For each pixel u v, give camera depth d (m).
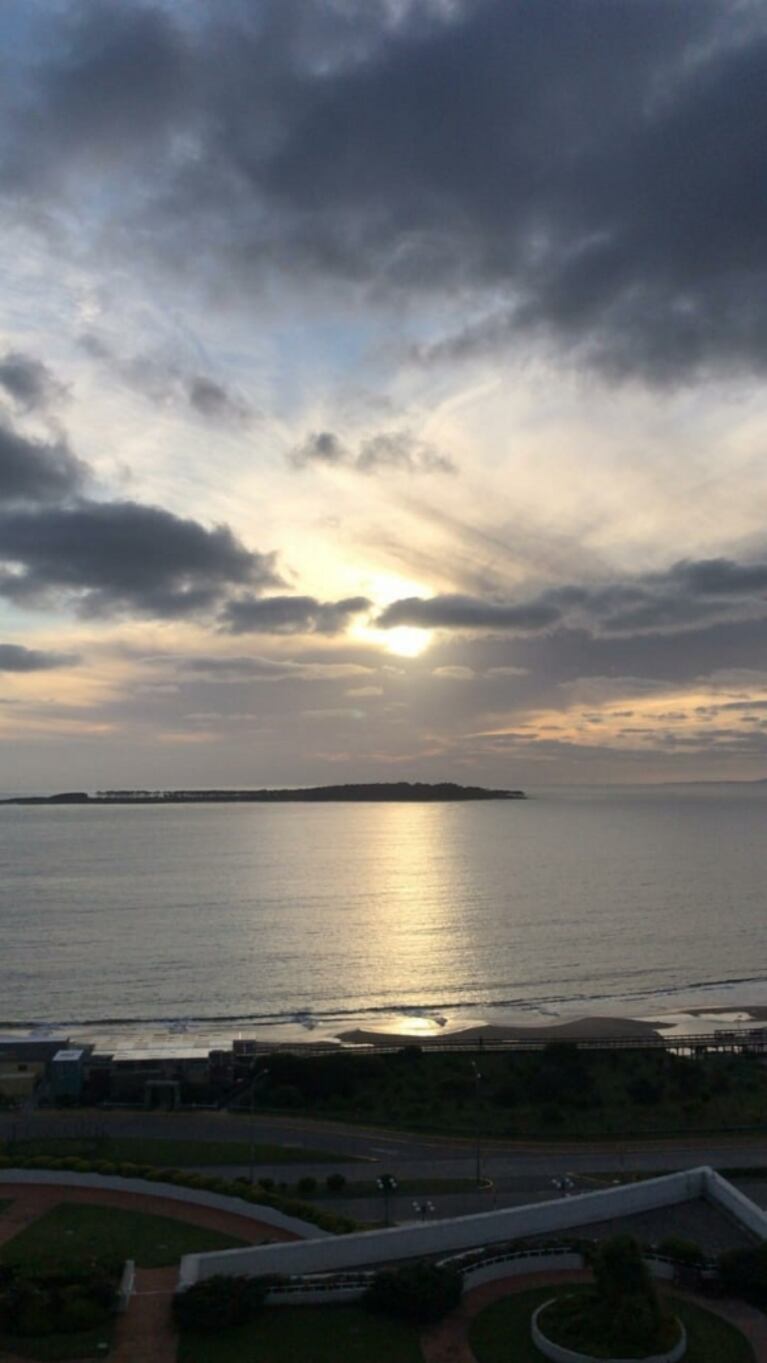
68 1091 85.12
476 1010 139.62
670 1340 35.56
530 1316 38.19
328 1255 41.91
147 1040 101.81
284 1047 102.88
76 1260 44.28
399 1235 42.75
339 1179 62.94
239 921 199.50
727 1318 38.09
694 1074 88.25
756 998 148.88
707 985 156.25
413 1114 80.00
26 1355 35.81
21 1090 86.62
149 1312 39.28
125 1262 43.62
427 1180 65.19
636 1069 90.31
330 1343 36.56
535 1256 42.00
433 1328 37.53
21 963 159.75
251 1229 51.38
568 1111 80.69
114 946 173.62
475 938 187.62
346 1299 39.28
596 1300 37.91
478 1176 66.19
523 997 147.25
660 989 153.25
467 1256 41.50
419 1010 138.38
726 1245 43.44
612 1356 34.66
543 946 181.75
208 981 151.25
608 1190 46.50
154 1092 84.81
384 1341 36.69
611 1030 125.88
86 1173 57.84
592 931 195.50
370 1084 86.81
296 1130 76.31
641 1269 37.25
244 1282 38.97
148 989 145.50
